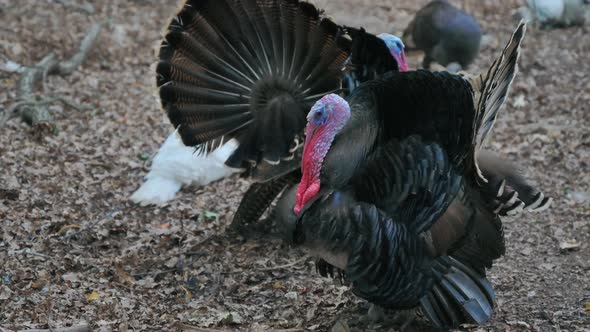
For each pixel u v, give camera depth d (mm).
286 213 9406
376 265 8336
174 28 9836
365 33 9820
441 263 8625
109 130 14906
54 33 19000
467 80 8922
